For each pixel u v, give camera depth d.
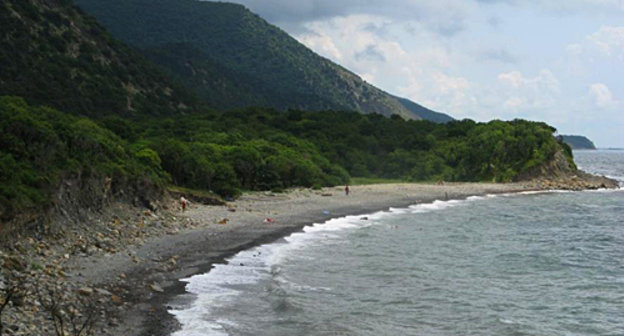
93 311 21.75
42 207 31.61
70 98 113.38
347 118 156.62
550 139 119.25
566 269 36.91
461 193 91.06
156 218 43.72
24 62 115.00
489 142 118.75
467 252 41.75
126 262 29.73
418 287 30.53
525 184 107.38
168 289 26.23
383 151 128.00
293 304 25.30
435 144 131.50
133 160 51.41
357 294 28.36
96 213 39.41
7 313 18.94
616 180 128.88
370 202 71.69
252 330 21.92
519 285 32.19
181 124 112.50
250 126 126.44
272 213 55.16
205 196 58.16
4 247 27.08
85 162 40.38
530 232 53.50
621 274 35.62
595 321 25.77
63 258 28.59
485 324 24.75
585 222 61.66
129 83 142.38
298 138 123.50
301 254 37.12
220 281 28.38
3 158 33.16
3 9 123.38
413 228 52.53
